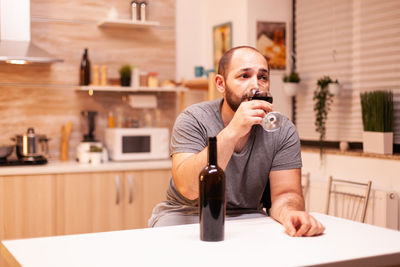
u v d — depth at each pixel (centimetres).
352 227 150
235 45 403
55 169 343
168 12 436
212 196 128
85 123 401
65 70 402
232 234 138
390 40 309
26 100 391
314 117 375
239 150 180
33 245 125
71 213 350
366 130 312
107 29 414
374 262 117
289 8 402
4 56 331
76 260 111
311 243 128
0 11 357
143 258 113
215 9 432
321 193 322
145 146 394
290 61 400
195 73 418
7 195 333
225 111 185
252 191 184
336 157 336
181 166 162
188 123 182
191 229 145
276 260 111
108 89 385
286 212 155
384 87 316
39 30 393
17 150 362
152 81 405
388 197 281
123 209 365
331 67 358
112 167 360
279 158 183
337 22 353
